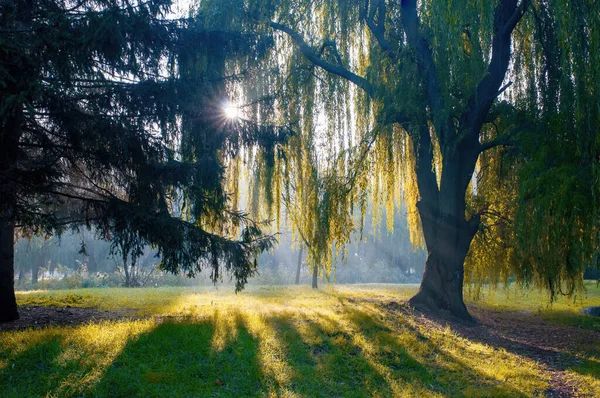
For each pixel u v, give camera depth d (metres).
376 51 12.15
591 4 8.92
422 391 6.07
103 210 7.62
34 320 8.91
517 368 7.39
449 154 11.20
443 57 10.30
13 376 5.18
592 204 8.47
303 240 12.66
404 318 9.85
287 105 12.36
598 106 8.72
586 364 8.14
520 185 9.48
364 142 11.49
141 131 7.83
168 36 8.07
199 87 8.07
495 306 16.08
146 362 5.82
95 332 6.72
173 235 7.42
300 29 13.04
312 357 6.75
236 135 8.84
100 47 6.95
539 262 12.04
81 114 7.31
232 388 5.53
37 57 6.54
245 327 7.66
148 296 14.05
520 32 12.28
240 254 8.38
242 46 8.79
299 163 12.62
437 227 11.81
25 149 8.10
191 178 7.94
